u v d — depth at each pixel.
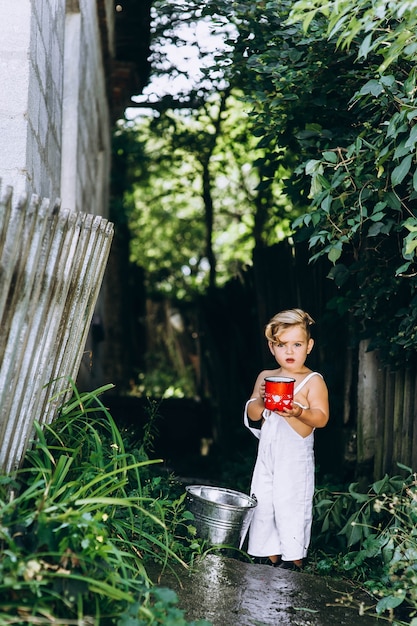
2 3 3.75
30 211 2.91
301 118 5.04
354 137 4.60
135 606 2.70
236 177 14.52
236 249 16.27
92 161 8.74
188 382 15.53
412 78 3.74
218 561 3.94
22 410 3.30
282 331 4.35
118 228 15.55
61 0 5.21
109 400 10.46
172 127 12.73
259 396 4.48
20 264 2.87
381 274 4.75
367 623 3.40
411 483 4.44
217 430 9.98
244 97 5.00
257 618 3.30
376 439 5.17
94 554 2.80
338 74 4.77
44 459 3.55
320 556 4.54
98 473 3.60
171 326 16.89
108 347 15.59
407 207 4.44
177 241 19.41
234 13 5.20
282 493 4.27
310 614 3.42
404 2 3.23
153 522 3.96
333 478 5.69
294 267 6.93
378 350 5.20
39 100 4.13
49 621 2.44
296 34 4.66
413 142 3.62
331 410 5.93
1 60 3.74
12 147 3.73
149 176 17.12
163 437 10.48
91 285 3.95
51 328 3.44
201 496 4.21
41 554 2.62
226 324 9.38
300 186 5.07
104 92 10.30
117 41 10.45
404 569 3.82
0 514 2.72
